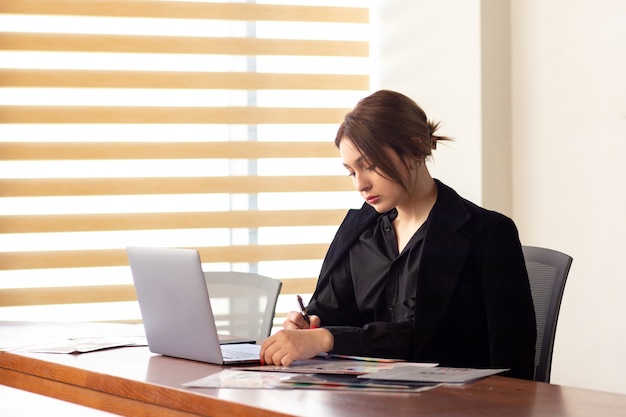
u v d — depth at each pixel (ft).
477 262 9.19
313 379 7.53
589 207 15.71
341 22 19.45
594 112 15.57
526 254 10.56
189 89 18.84
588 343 15.78
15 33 17.93
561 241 16.29
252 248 19.15
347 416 6.20
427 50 18.11
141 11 18.47
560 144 16.24
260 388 7.21
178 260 8.54
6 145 17.98
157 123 18.61
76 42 18.17
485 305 9.10
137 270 9.07
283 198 19.75
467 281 9.18
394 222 9.86
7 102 18.19
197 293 8.44
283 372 7.89
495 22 17.04
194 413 7.06
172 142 18.75
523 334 9.01
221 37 18.90
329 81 19.49
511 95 17.21
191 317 8.59
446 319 9.15
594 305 15.65
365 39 19.94
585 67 15.74
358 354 8.72
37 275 18.43
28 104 18.13
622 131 15.07
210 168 19.29
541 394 6.97
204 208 19.29
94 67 18.49
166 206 19.07
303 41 19.34
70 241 18.57
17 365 9.27
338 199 20.02
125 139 18.79
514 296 9.06
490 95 17.07
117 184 18.48
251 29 19.36
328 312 10.02
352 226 10.13
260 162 19.58
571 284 16.10
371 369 7.91
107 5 18.26
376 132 9.04
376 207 9.30
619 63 15.12
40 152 18.11
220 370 8.21
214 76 18.90
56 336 10.96
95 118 18.33
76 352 9.48
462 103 17.34
